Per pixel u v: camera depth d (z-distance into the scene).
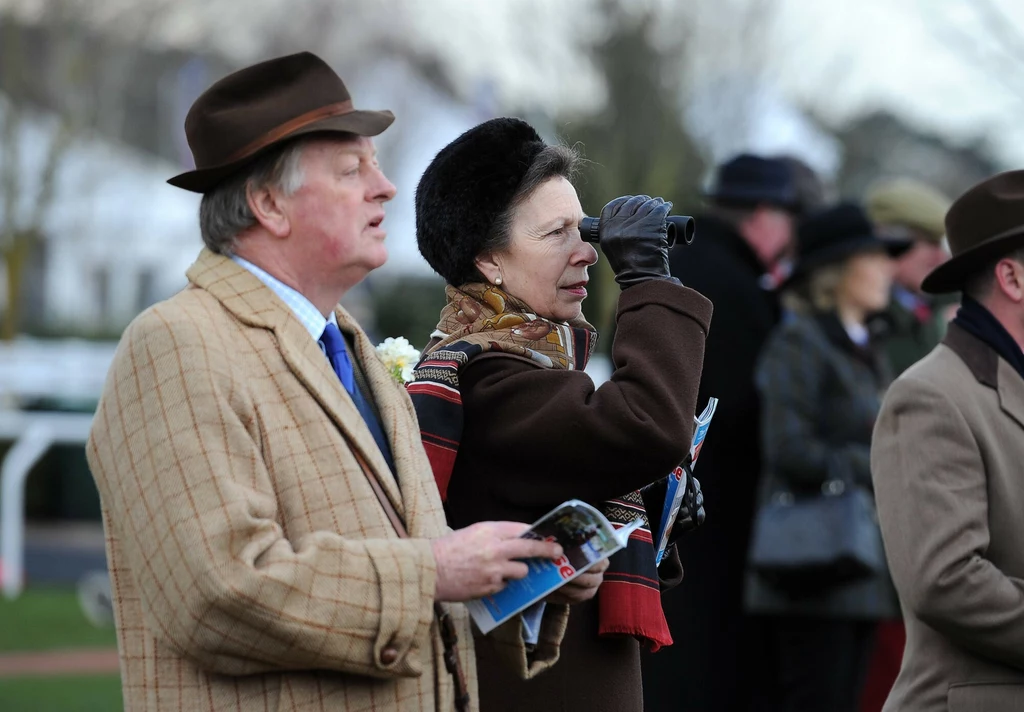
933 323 18.17
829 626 13.52
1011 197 9.45
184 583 5.98
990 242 9.45
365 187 6.87
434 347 8.16
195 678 6.29
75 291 57.12
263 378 6.48
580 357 8.35
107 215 54.94
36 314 56.59
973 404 9.13
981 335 9.45
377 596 6.19
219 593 5.93
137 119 60.06
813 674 13.54
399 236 53.59
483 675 7.82
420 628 6.26
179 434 6.14
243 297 6.64
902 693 9.23
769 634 14.46
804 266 14.70
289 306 6.74
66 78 46.69
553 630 7.30
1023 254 9.45
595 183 46.28
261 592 5.95
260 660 6.09
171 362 6.27
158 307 6.52
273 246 6.82
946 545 8.73
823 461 13.54
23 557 32.12
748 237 15.52
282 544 6.13
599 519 6.39
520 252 8.04
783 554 13.30
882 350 15.67
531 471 7.54
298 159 6.70
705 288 14.61
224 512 6.03
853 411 13.88
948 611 8.67
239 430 6.23
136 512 6.14
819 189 17.80
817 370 13.87
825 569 13.18
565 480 7.47
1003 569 8.97
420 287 50.00
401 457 6.88
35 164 47.94
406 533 6.70
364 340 7.33
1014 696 8.73
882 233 16.81
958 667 8.94
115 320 52.97
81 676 18.39
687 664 14.12
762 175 15.44
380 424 7.14
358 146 6.83
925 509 8.87
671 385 7.32
